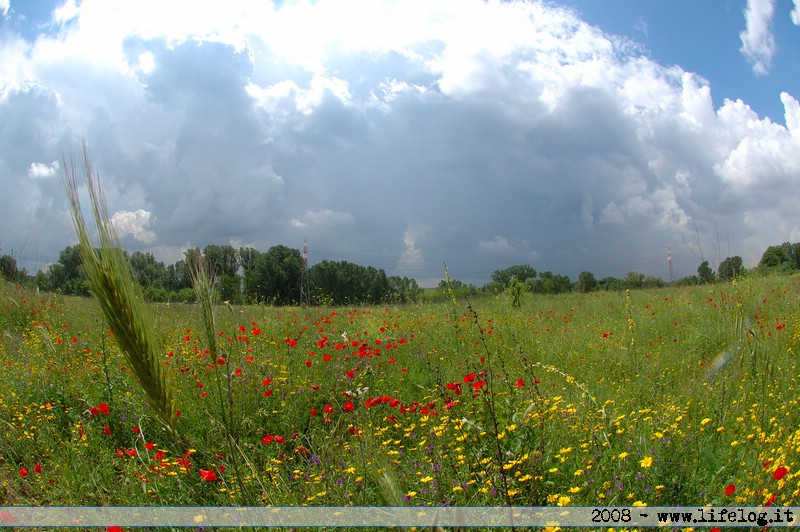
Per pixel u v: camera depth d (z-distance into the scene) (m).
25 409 5.18
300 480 3.62
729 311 9.13
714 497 3.00
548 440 3.55
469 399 4.15
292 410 5.19
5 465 4.23
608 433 3.72
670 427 3.84
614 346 7.98
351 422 4.34
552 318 12.53
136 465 3.89
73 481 3.78
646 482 3.12
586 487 3.11
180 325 8.70
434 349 7.96
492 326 10.43
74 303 12.74
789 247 23.28
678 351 7.49
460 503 2.94
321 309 13.78
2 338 8.95
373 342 8.36
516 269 39.38
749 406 4.31
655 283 23.86
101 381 5.40
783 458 2.88
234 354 5.86
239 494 3.33
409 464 3.71
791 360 5.97
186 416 4.84
